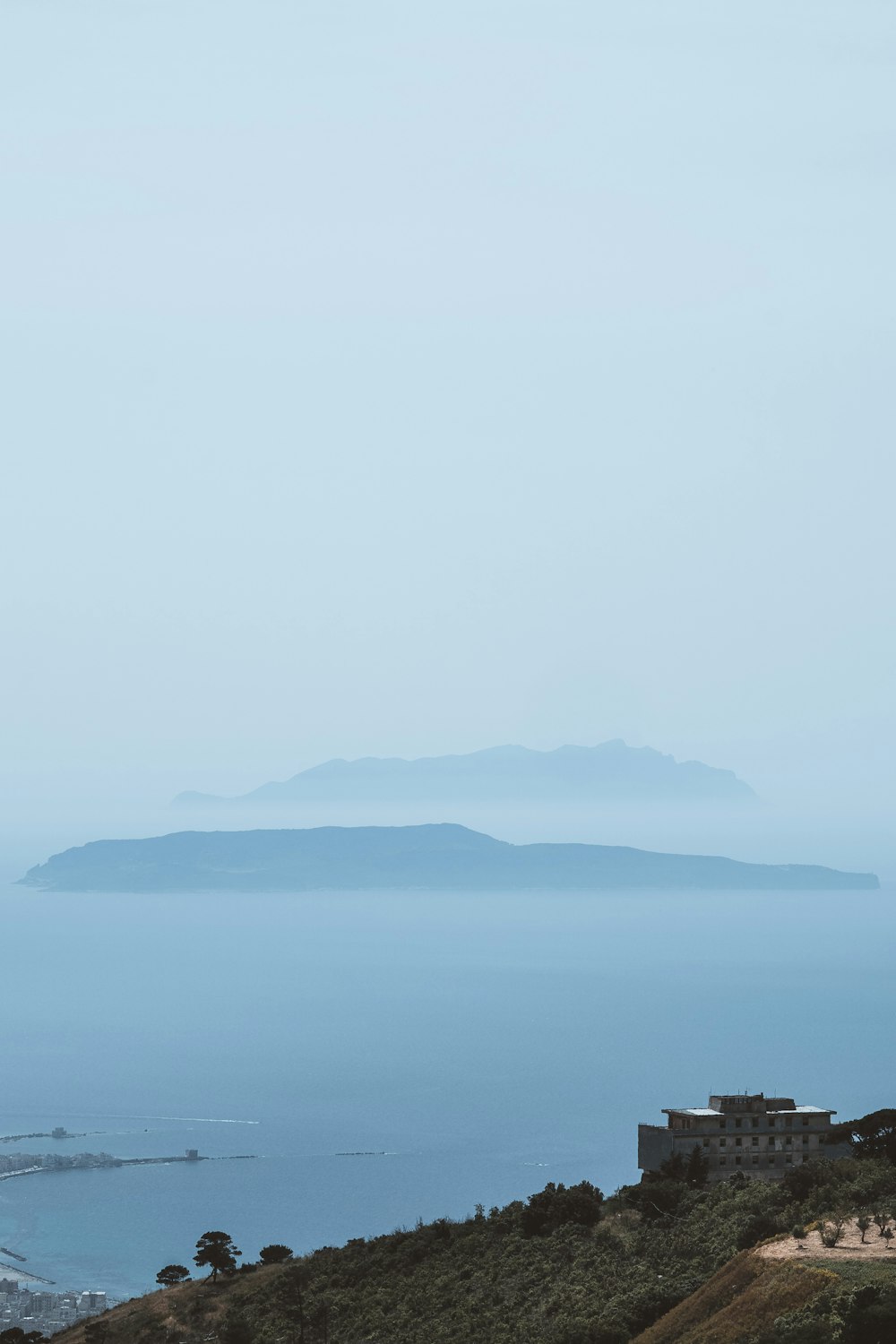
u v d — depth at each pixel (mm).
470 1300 106938
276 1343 111500
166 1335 123375
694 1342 77000
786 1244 86062
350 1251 133750
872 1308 66812
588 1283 100812
